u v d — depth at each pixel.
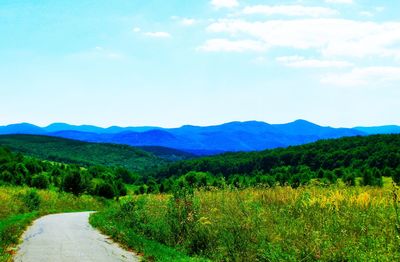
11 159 123.81
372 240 10.23
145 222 19.34
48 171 130.38
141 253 13.23
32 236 17.53
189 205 15.73
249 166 167.62
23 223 22.98
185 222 15.19
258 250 11.51
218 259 12.34
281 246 11.60
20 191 45.75
